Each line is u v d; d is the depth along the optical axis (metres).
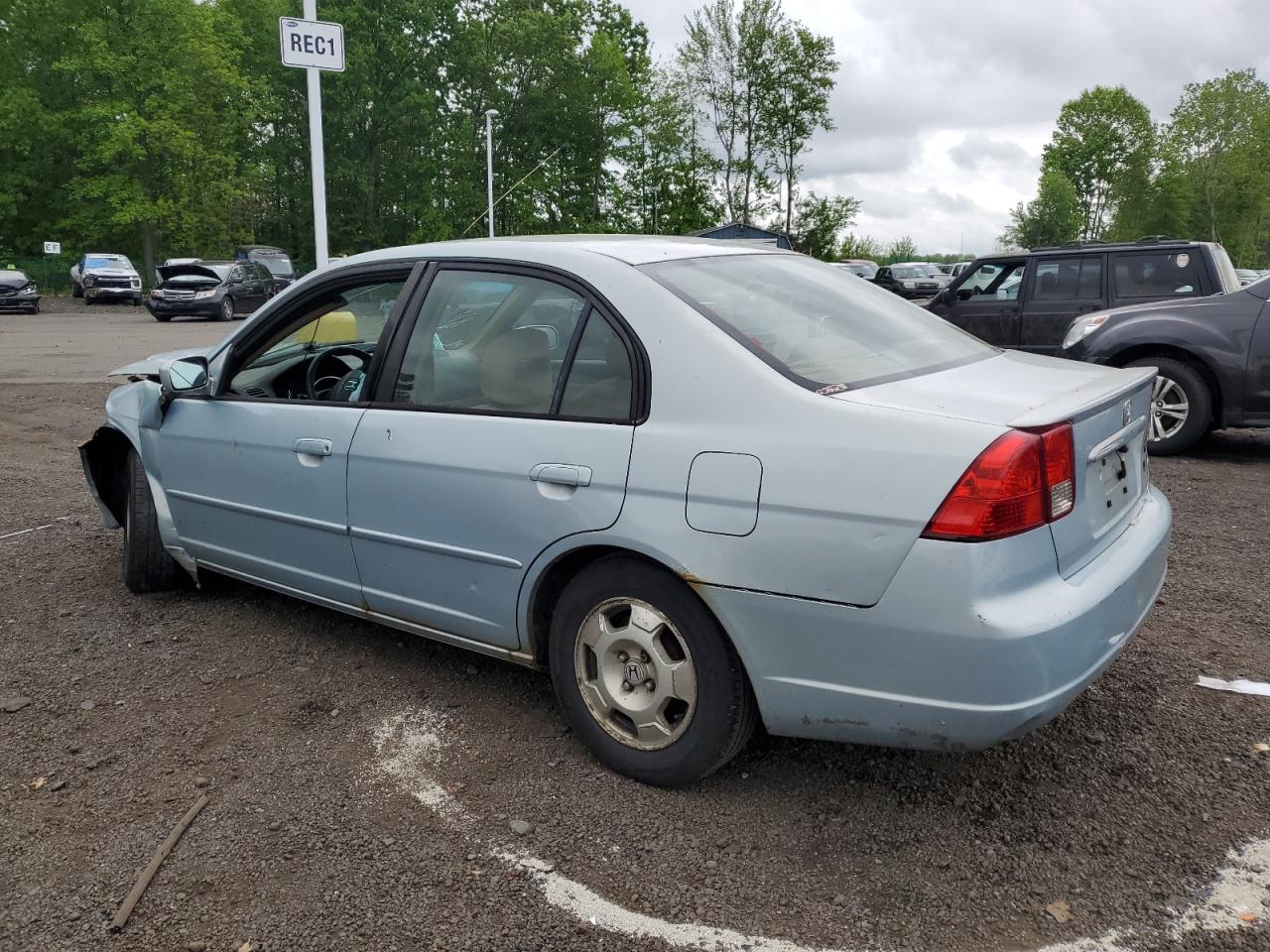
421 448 3.33
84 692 3.71
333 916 2.45
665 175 51.38
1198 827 2.76
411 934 2.38
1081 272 10.05
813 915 2.43
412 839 2.76
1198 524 5.84
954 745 2.49
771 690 2.67
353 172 51.44
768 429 2.64
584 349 3.03
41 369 15.09
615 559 2.92
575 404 3.01
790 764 3.12
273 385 4.24
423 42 52.81
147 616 4.50
